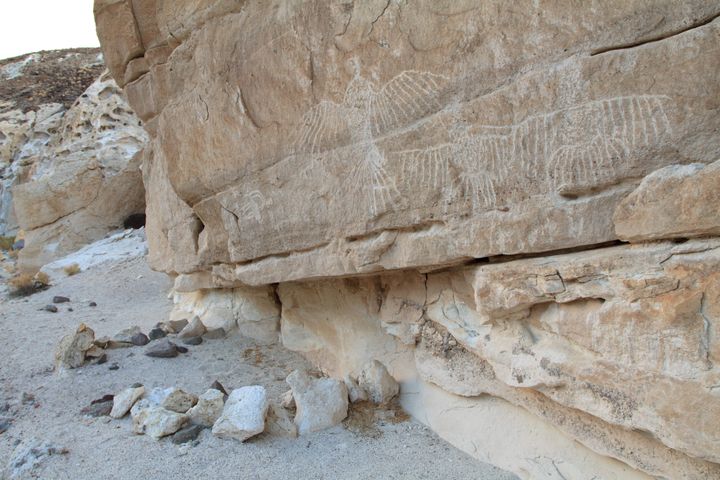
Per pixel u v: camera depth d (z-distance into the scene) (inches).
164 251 228.2
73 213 416.2
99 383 154.2
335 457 114.5
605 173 81.5
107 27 182.7
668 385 73.9
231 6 143.6
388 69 107.8
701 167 72.2
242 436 117.6
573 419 94.3
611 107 79.7
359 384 137.5
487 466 108.7
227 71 143.4
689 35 72.8
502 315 99.7
